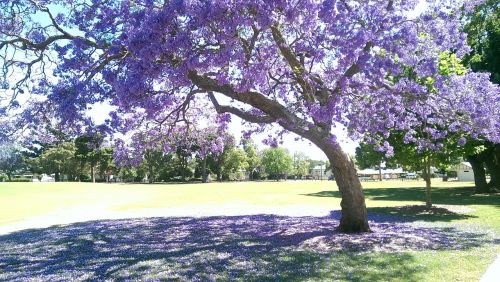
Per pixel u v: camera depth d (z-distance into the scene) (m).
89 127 12.30
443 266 9.88
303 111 12.57
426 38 11.70
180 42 9.50
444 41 11.66
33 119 12.73
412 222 18.38
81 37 12.04
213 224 18.17
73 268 10.45
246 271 9.66
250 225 17.38
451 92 13.20
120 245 13.66
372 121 13.79
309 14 10.12
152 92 10.69
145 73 9.86
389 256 10.87
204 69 10.55
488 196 33.22
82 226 19.22
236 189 51.94
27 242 15.05
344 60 10.94
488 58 33.00
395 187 54.56
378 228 15.51
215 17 9.24
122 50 11.30
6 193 44.56
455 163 22.30
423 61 11.89
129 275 9.57
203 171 94.06
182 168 96.50
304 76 12.10
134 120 15.91
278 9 9.88
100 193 46.31
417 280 8.78
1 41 12.90
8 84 12.98
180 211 26.17
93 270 10.14
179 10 9.55
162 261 10.87
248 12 9.55
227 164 99.75
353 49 10.38
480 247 12.13
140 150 17.44
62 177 97.69
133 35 9.70
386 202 29.88
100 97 11.47
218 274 9.46
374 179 110.62
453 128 14.61
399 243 12.44
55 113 12.23
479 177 38.53
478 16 34.06
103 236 15.70
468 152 20.78
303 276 9.16
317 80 12.42
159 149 18.88
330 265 10.02
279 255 11.15
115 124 12.66
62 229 18.44
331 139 12.84
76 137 13.43
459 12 11.95
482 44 33.75
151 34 9.63
